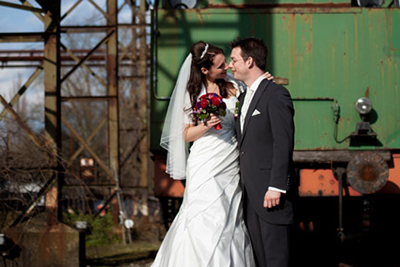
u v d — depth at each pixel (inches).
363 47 269.0
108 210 478.0
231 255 160.2
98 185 473.4
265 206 156.1
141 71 658.2
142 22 650.2
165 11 273.3
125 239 437.4
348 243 330.6
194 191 169.5
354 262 287.1
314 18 270.5
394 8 269.9
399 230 287.4
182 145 181.0
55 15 299.7
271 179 155.3
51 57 296.2
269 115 160.4
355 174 242.1
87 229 366.0
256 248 165.3
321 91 268.1
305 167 261.1
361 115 264.4
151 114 266.2
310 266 275.7
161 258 171.3
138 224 513.3
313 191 258.1
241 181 168.6
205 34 271.9
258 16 271.7
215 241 159.8
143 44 653.9
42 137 294.2
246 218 168.1
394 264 282.0
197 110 169.3
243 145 166.2
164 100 266.7
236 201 169.8
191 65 178.5
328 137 265.7
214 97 167.6
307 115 267.4
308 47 269.9
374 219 285.0
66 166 295.1
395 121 266.1
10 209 280.1
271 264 158.9
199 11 272.7
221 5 274.5
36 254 277.7
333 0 272.5
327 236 277.4
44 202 283.3
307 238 273.7
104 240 435.5
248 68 168.1
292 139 157.6
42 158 284.0
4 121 285.0
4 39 302.2
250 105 165.2
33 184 288.0
